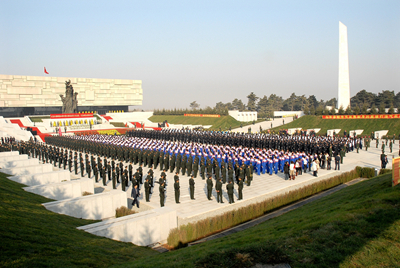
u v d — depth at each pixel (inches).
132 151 1268.5
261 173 1079.6
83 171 1117.1
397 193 472.7
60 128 2488.9
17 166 1039.0
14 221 437.1
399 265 312.3
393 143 1732.3
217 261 347.6
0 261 313.1
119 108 4426.7
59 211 589.3
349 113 2333.9
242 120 3240.7
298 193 798.5
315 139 1555.1
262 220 655.1
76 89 3860.7
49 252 364.5
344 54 2340.1
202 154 1174.3
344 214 439.5
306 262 332.8
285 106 6205.7
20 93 3410.4
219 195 744.3
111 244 461.7
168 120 3759.8
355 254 337.1
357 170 1035.3
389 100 3666.3
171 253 428.1
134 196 718.5
